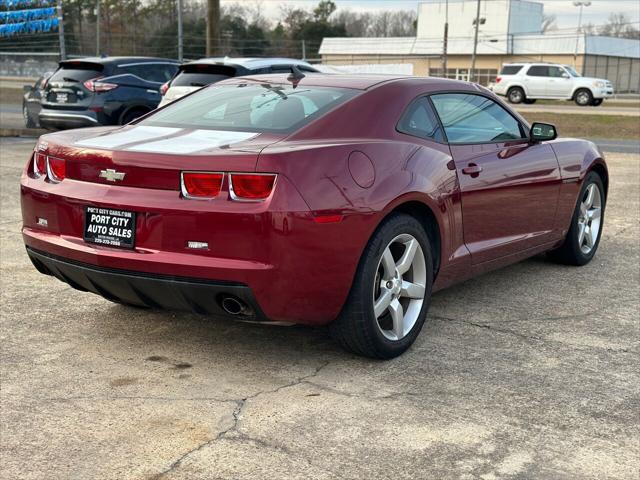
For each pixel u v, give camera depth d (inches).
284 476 109.8
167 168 137.7
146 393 139.0
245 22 2263.8
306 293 137.7
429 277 163.3
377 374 148.9
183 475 110.0
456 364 154.4
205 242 134.8
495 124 195.3
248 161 133.5
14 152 502.0
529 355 159.9
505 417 130.2
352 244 141.3
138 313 185.3
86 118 489.4
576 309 192.7
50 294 199.6
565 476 111.0
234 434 122.9
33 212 158.1
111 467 112.3
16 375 146.6
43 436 121.9
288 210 132.3
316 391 140.3
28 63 950.4
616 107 1332.4
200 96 183.8
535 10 2556.6
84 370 149.6
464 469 112.5
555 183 211.6
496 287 212.5
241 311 139.1
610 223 302.7
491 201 184.4
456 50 2491.4
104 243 144.9
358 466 113.0
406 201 152.9
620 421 129.4
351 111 158.2
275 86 177.3
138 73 512.1
